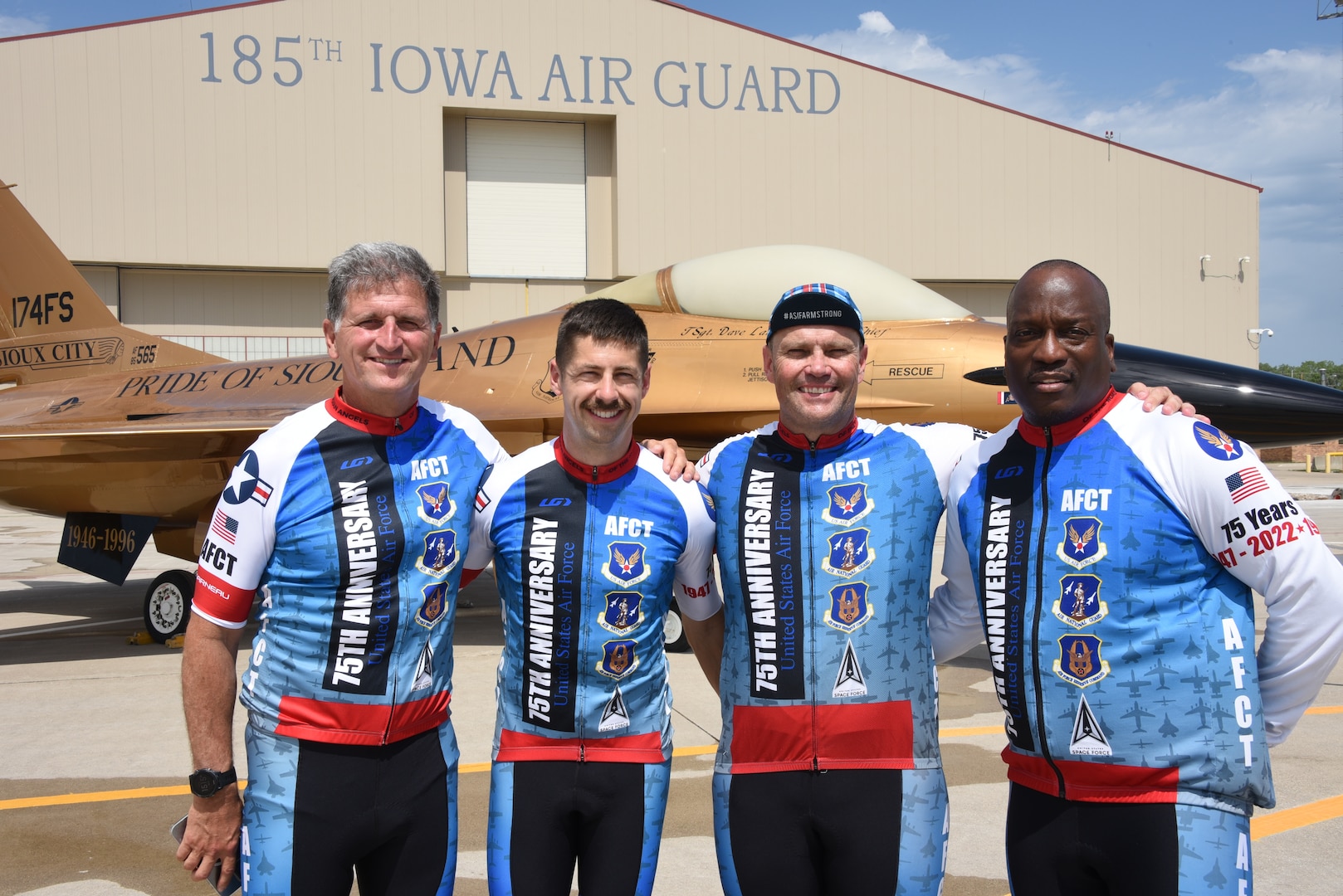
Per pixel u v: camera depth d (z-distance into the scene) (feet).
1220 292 91.30
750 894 7.25
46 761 15.48
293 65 77.46
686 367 23.43
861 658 7.29
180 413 30.48
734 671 7.68
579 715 7.41
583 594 7.44
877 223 86.84
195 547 27.94
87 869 11.29
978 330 22.04
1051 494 6.77
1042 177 88.79
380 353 7.02
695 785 14.10
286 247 77.66
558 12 81.35
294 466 7.13
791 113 85.25
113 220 74.74
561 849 7.36
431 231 79.87
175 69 75.56
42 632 27.94
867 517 7.45
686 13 83.25
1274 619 6.36
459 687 20.21
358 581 7.06
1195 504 6.30
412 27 79.15
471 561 8.08
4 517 77.25
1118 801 6.37
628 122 82.69
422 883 7.22
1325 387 20.48
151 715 18.29
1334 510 58.03
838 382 7.38
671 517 7.70
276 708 7.06
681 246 83.71
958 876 10.95
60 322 37.70
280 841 6.89
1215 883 6.06
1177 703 6.26
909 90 86.94
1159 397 6.80
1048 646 6.61
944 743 16.08
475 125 82.99
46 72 73.61
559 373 7.50
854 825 7.11
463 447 7.72
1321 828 12.16
